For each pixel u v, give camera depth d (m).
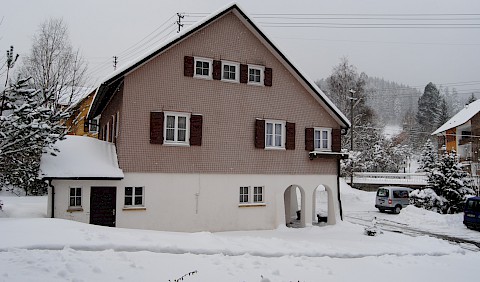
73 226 11.39
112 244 9.34
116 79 16.08
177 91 17.28
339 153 21.00
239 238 12.68
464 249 15.24
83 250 8.95
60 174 14.34
